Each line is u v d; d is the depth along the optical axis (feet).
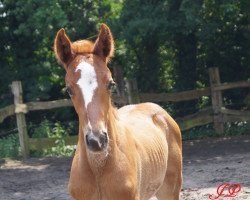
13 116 46.39
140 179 15.64
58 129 43.83
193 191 26.86
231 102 50.19
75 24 44.70
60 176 33.01
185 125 44.65
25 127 39.93
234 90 49.62
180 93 44.29
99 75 13.61
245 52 50.47
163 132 18.93
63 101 41.06
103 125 13.32
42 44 47.14
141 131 17.08
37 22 39.93
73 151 41.24
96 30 45.19
